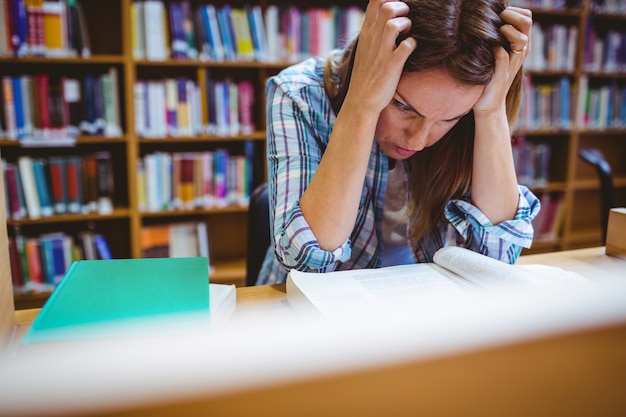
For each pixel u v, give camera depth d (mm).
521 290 231
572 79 3297
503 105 1006
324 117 1048
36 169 2348
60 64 2506
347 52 1064
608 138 3822
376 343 191
